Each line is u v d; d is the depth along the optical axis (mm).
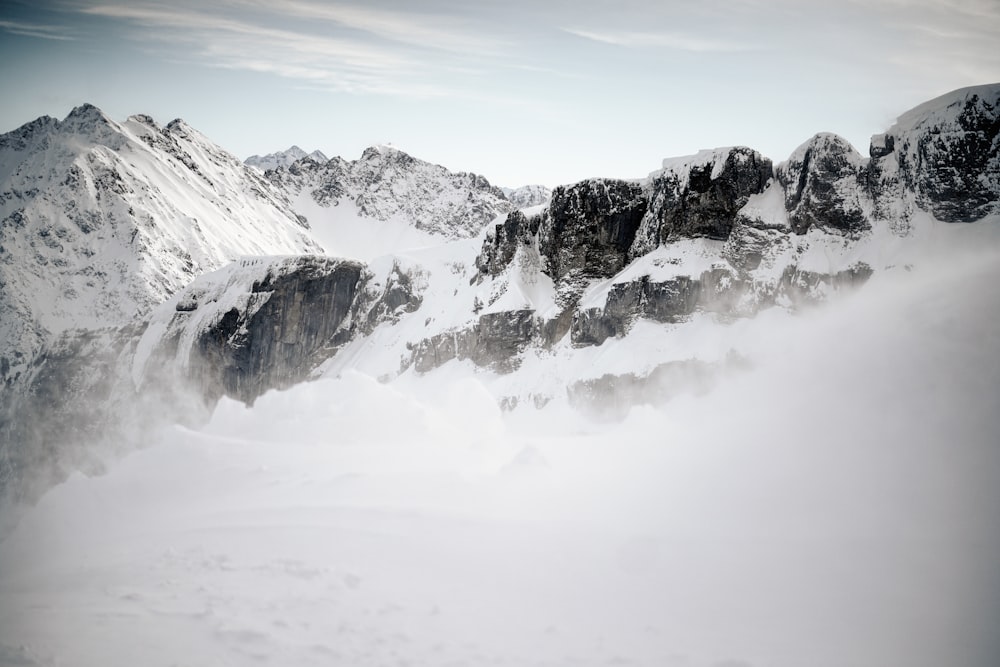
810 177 127688
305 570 31406
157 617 27438
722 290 126812
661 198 143375
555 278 152875
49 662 23922
